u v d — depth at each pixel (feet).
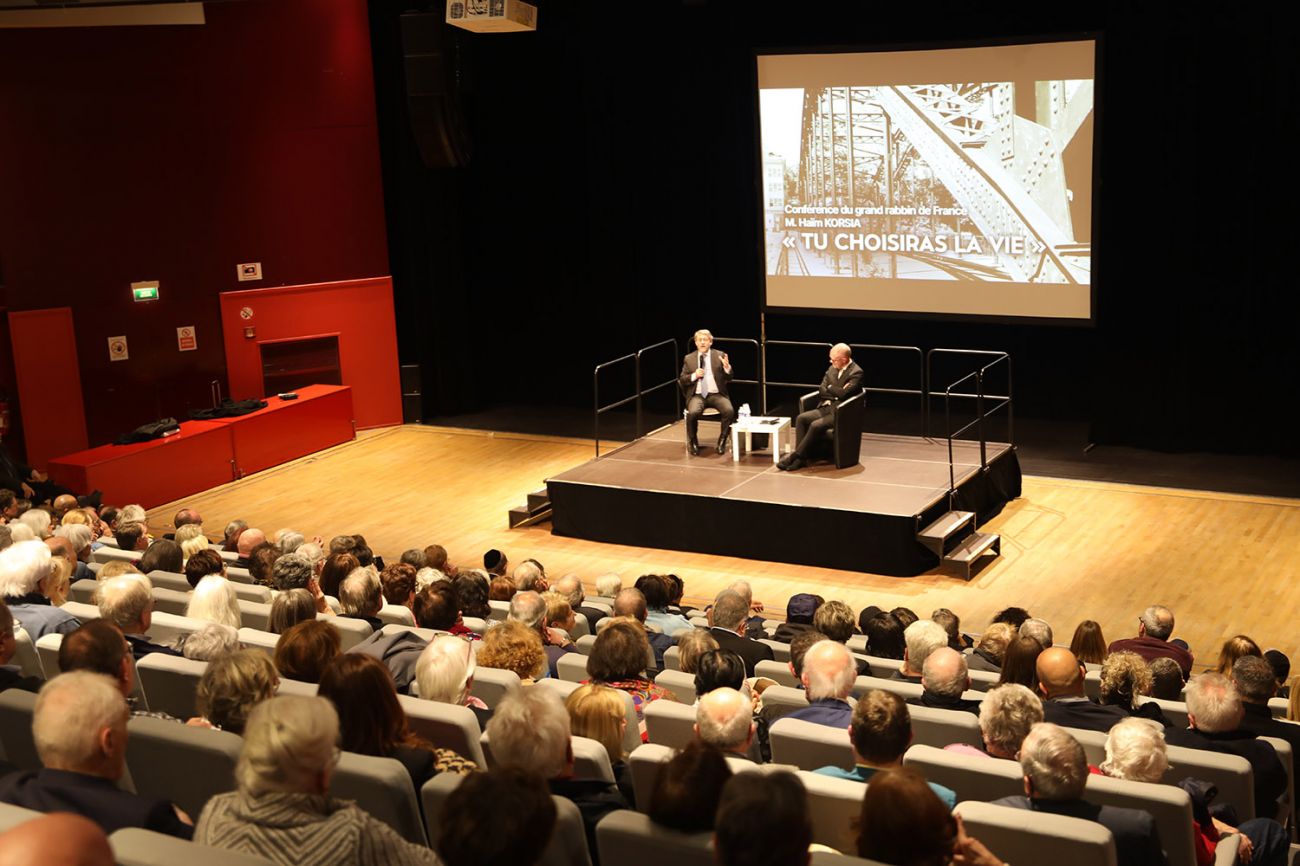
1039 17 41.57
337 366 50.42
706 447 40.75
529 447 47.70
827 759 13.70
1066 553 34.45
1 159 42.60
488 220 52.54
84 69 43.80
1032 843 10.82
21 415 43.98
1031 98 39.65
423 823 11.50
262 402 46.47
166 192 46.09
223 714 11.74
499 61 50.47
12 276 43.34
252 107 47.34
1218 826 13.44
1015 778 12.64
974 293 42.06
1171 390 42.14
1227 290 40.75
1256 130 39.19
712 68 47.03
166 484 42.34
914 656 18.28
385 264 50.75
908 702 16.71
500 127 51.21
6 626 14.08
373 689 11.48
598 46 48.34
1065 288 40.52
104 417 45.65
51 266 44.01
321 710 8.55
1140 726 13.12
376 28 49.11
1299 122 38.68
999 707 13.56
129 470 41.14
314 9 47.83
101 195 44.70
